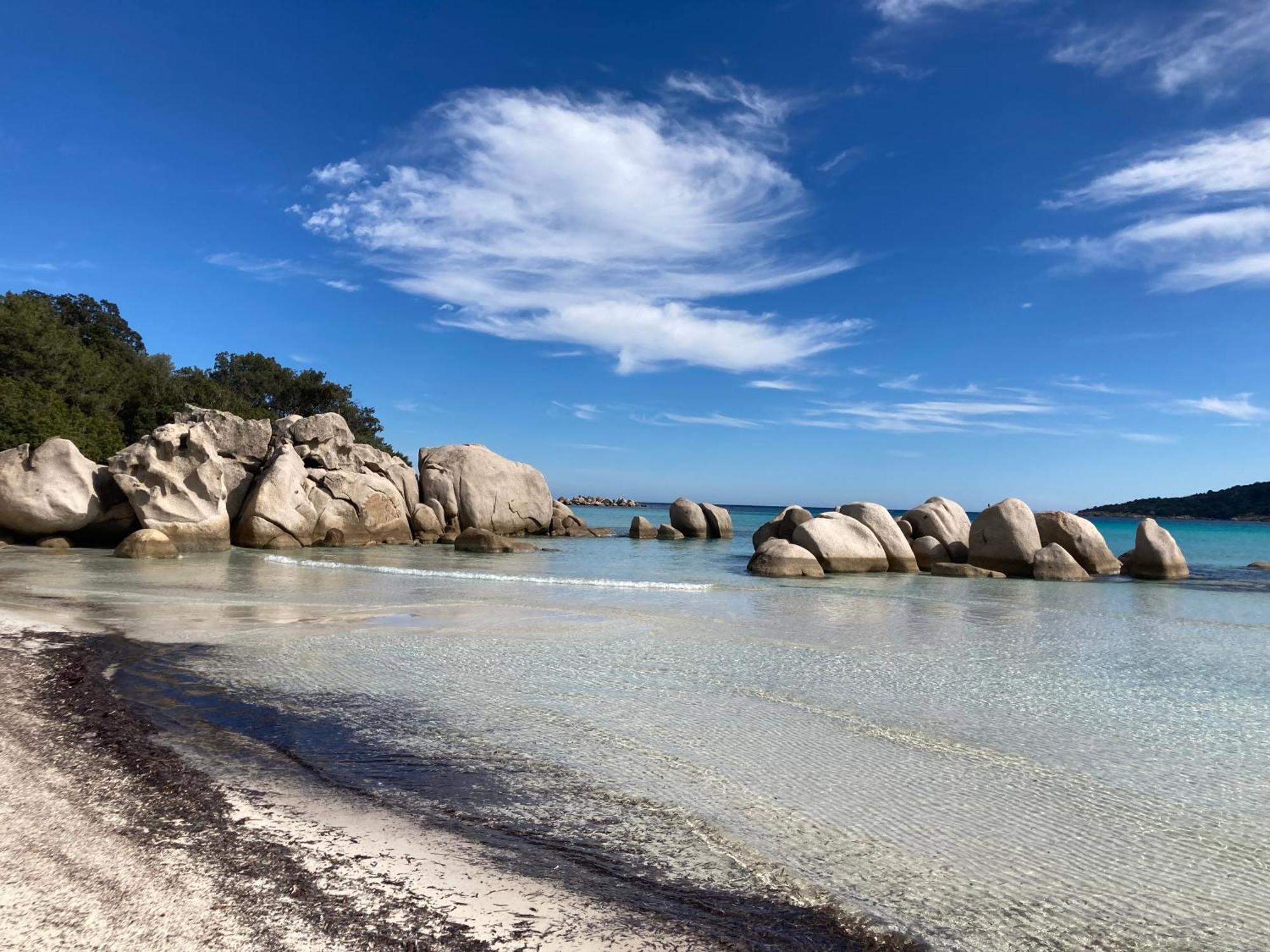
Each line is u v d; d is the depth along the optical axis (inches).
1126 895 195.9
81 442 1537.9
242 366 2790.4
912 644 536.1
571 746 302.5
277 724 320.2
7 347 1825.8
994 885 199.8
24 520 1059.3
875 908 187.3
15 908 166.4
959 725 344.2
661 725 331.9
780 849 217.8
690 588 845.8
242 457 1282.0
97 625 524.4
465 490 1628.9
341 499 1317.7
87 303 2721.5
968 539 1182.9
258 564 969.5
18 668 392.8
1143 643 569.6
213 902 175.5
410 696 368.5
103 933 158.7
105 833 208.2
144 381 2258.9
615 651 488.4
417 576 900.6
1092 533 1168.2
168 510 1106.1
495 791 255.9
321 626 545.6
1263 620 703.7
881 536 1114.7
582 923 176.4
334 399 2829.7
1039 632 607.5
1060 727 344.2
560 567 1065.5
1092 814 247.0
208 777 256.5
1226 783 276.8
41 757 265.9
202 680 386.9
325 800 243.0
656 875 201.3
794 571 997.2
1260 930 180.2
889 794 260.5
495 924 173.9
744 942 170.9
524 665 439.8
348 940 163.0
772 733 324.5
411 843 214.2
